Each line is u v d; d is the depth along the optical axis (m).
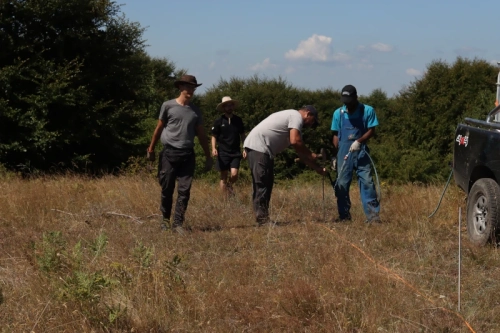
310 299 4.64
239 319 4.54
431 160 28.25
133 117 21.45
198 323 4.39
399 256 6.21
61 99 18.62
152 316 4.37
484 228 6.79
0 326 4.29
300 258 5.92
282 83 33.84
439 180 26.47
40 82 18.84
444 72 33.00
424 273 5.66
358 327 4.38
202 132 7.79
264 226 7.76
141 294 4.61
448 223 7.82
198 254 6.30
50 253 5.12
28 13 18.75
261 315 4.55
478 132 7.22
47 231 7.34
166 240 6.84
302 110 8.20
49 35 19.67
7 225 7.88
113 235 7.06
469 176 7.35
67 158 20.23
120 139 20.72
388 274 5.34
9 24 18.86
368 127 8.17
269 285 5.24
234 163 10.40
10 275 5.36
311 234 7.14
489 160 6.89
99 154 21.22
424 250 6.43
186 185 7.57
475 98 32.31
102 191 10.07
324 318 4.46
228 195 9.91
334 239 6.76
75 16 19.73
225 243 6.82
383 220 8.20
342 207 8.31
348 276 5.19
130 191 9.90
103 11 20.08
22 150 18.42
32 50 18.72
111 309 4.27
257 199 8.05
